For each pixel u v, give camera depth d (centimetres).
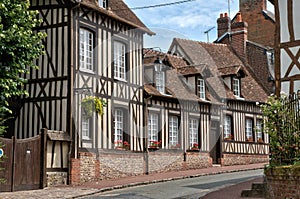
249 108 2705
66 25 1716
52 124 1703
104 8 1909
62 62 1709
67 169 1653
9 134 1766
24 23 1315
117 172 1866
